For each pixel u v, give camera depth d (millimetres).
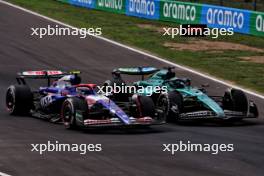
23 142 53125
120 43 117312
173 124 63406
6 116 65625
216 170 45312
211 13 134125
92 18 144250
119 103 63094
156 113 63000
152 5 147875
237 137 57281
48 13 147375
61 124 61844
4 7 151875
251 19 128125
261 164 47375
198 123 64312
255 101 78562
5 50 107812
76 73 63812
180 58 106125
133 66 99812
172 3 143375
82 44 115312
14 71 93562
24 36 120188
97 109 59688
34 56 104562
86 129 59500
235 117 62938
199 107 66125
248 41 123188
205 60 104688
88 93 61656
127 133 58156
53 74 66625
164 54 109250
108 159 47906
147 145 52906
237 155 50125
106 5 158500
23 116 65875
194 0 158750
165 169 45312
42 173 43844
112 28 132375
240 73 95188
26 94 65438
